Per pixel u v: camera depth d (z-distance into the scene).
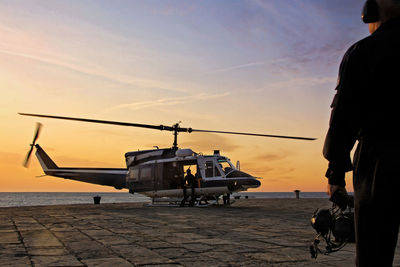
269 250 4.97
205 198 16.89
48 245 5.25
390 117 1.34
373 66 1.38
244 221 9.19
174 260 4.26
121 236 6.22
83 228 7.33
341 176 1.50
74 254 4.60
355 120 1.43
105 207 15.90
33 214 11.02
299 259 4.36
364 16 1.55
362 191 1.38
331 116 1.49
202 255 4.59
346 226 1.63
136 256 4.48
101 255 4.54
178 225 8.08
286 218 10.16
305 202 21.73
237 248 5.11
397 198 1.29
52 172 20.03
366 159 1.38
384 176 1.31
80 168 19.84
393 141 1.33
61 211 12.64
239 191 16.14
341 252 4.83
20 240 5.71
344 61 1.49
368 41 1.42
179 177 16.39
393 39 1.37
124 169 19.33
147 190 17.20
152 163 17.09
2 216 10.14
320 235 1.73
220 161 16.41
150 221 8.96
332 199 1.54
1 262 4.07
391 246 1.32
